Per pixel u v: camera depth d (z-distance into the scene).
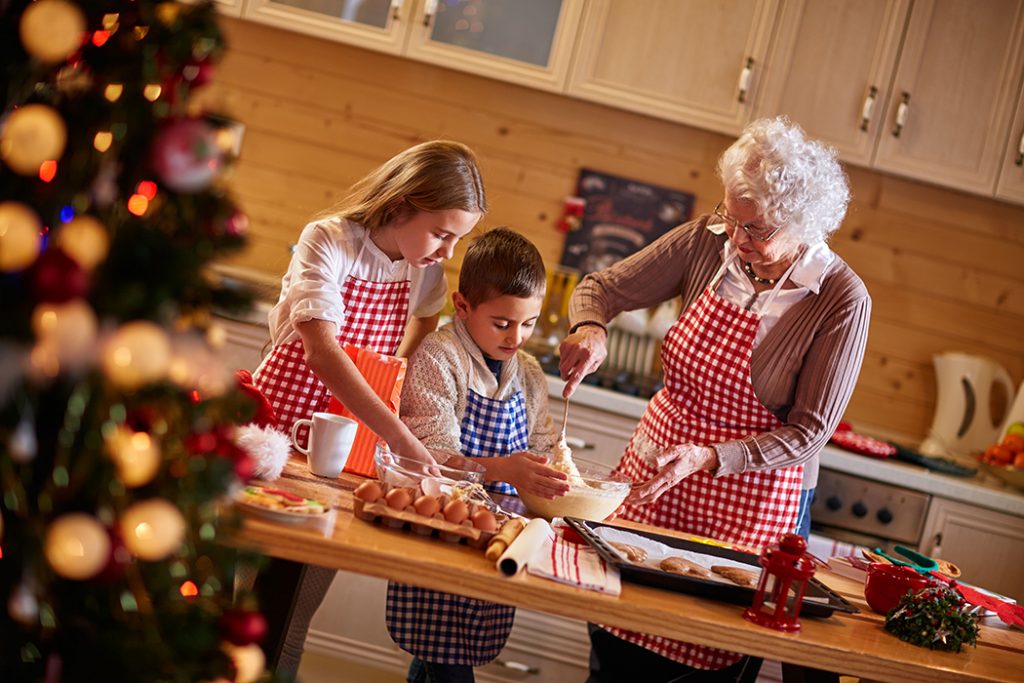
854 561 1.86
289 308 1.83
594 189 3.59
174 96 0.86
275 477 1.48
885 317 3.65
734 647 1.33
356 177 3.59
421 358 1.84
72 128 0.83
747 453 1.88
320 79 3.57
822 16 3.25
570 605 1.30
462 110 3.58
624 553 1.49
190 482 0.89
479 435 1.88
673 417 2.09
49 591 0.84
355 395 1.62
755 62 3.25
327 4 3.30
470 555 1.35
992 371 3.54
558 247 3.60
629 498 1.78
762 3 3.24
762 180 1.79
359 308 1.87
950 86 3.28
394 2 3.27
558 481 1.63
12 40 0.82
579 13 3.26
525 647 2.84
